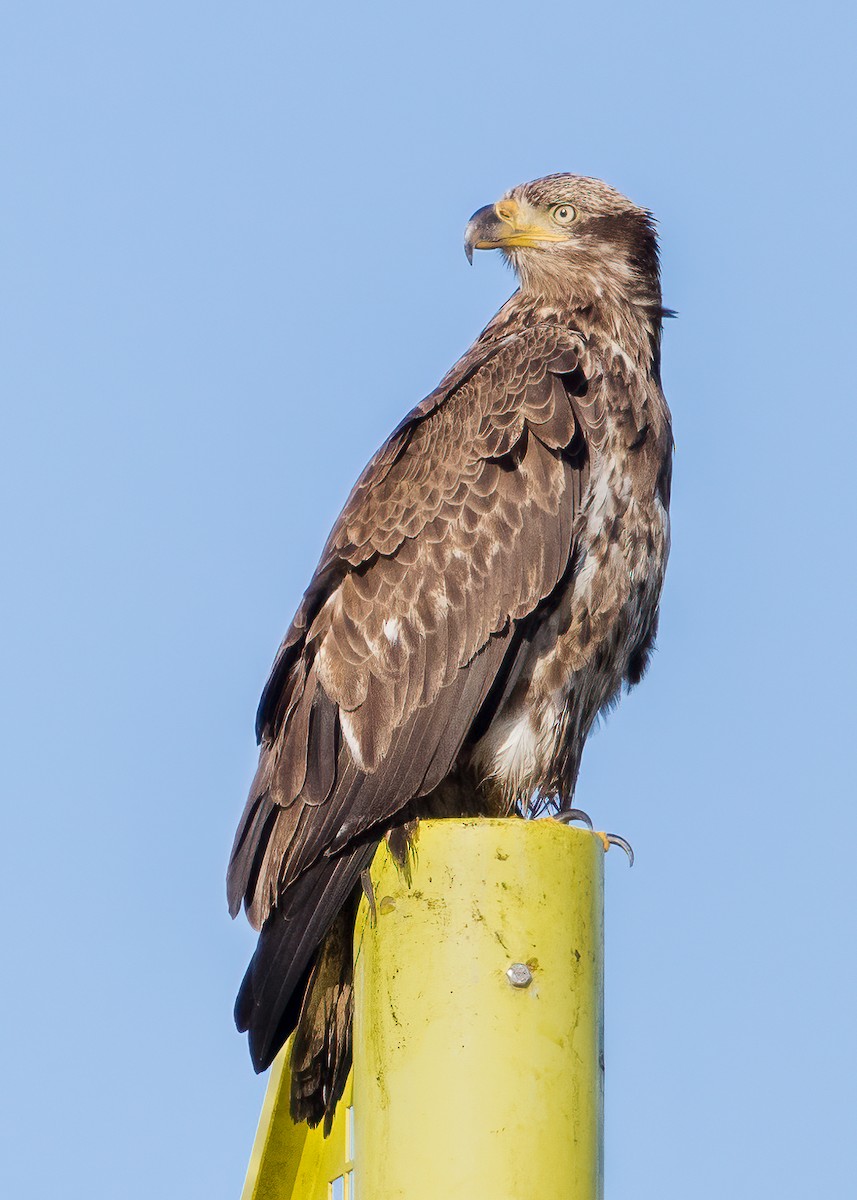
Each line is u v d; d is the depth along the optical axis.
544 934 9.27
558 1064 9.05
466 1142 8.80
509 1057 8.97
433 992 9.15
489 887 9.32
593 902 9.58
